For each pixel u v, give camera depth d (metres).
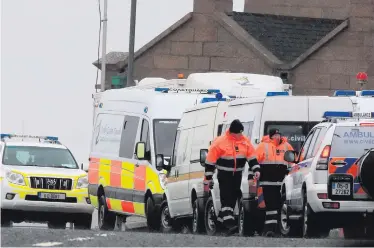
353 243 51.19
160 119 72.38
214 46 119.50
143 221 89.69
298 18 121.94
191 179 65.44
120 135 77.31
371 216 53.72
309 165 55.47
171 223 69.81
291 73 115.38
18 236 50.16
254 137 62.03
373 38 114.94
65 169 76.25
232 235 61.47
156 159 70.75
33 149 78.25
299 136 62.12
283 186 60.12
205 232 64.56
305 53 115.25
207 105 65.94
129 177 74.88
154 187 70.62
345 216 54.00
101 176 80.12
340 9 130.88
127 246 46.28
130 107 76.38
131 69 106.38
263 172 59.91
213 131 64.75
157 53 121.88
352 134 53.88
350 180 53.66
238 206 61.28
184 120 68.81
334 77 115.50
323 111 62.12
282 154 60.12
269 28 120.00
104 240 48.53
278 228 61.22
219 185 58.44
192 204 65.75
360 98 62.59
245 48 117.94
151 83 92.38
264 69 116.75
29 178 74.44
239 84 85.25
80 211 75.19
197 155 65.19
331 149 53.94
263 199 60.31
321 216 54.19
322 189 53.84
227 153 57.97
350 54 115.25
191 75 87.75
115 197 77.19
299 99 62.16
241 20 119.94
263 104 62.03
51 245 46.16
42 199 74.44
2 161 76.69
